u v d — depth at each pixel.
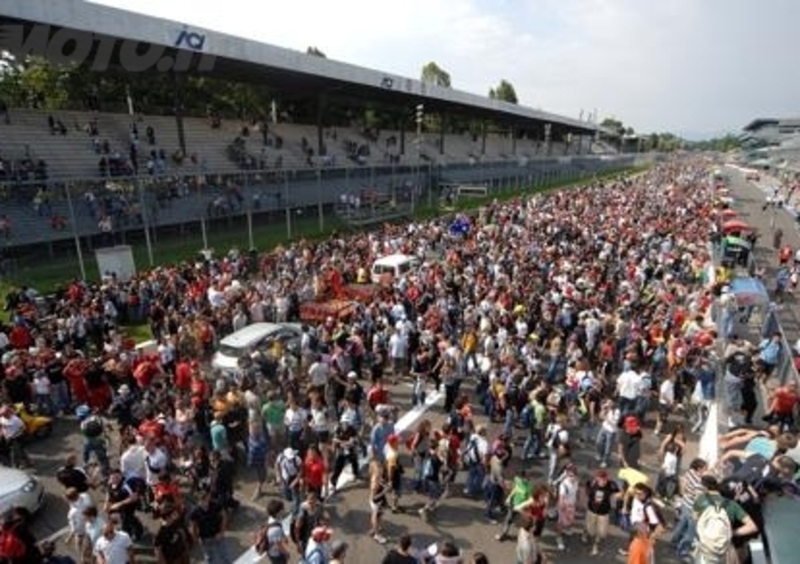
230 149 44.59
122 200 29.38
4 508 10.82
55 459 13.80
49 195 26.56
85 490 10.13
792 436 9.96
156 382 14.66
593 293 22.91
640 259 28.94
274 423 13.25
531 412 13.99
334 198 42.28
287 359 15.68
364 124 72.88
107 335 18.67
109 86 49.31
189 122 45.53
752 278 24.33
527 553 9.66
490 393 15.75
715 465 10.64
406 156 66.69
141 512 11.71
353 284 25.25
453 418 13.27
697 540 8.46
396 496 12.06
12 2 24.33
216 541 9.95
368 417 15.31
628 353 16.47
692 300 22.89
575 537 11.52
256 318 20.44
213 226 33.94
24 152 32.03
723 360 16.67
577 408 15.17
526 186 70.75
